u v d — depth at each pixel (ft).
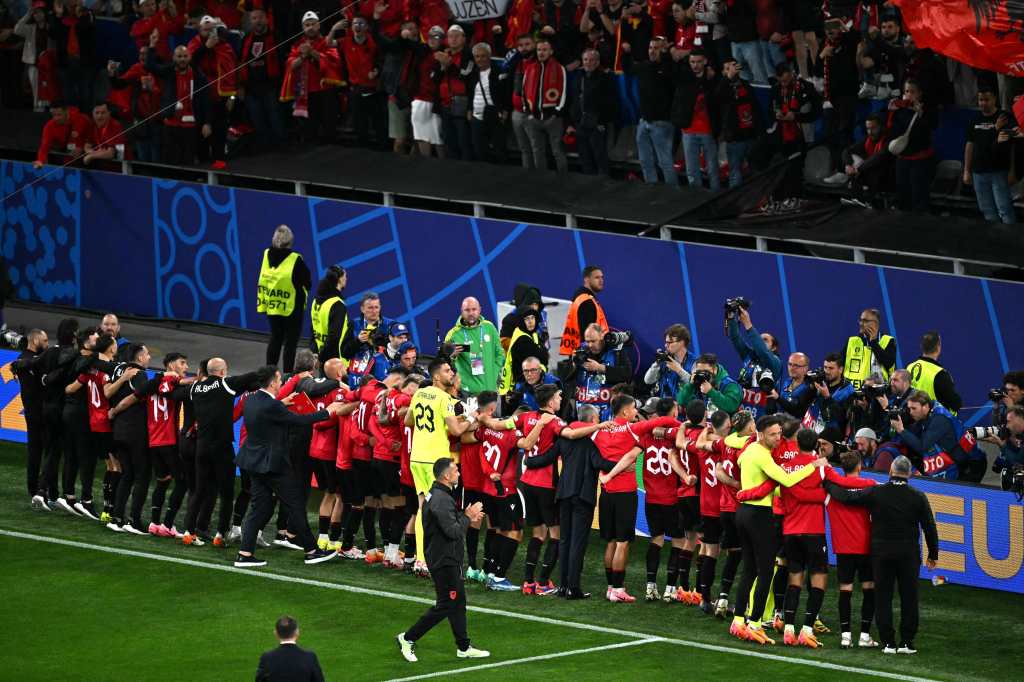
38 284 323.78
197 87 303.48
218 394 202.08
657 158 272.51
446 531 161.58
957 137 255.50
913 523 166.91
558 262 266.57
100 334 220.84
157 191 305.73
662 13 271.08
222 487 204.85
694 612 183.11
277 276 254.88
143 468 211.20
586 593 189.16
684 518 184.75
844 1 260.01
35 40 336.08
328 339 235.61
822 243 242.17
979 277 228.84
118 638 171.83
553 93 274.77
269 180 305.94
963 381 231.30
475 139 287.48
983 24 218.79
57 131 317.42
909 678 158.71
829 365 201.36
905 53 250.16
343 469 199.31
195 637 172.14
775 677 158.61
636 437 181.68
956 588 191.93
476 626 176.04
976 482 196.95
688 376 210.38
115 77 316.40
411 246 281.33
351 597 185.98
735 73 254.88
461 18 290.56
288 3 307.78
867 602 171.01
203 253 302.25
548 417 185.47
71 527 215.10
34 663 163.63
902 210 245.45
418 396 189.16
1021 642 172.65
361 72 298.15
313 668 133.08
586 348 223.10
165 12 314.76
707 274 251.80
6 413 256.73
